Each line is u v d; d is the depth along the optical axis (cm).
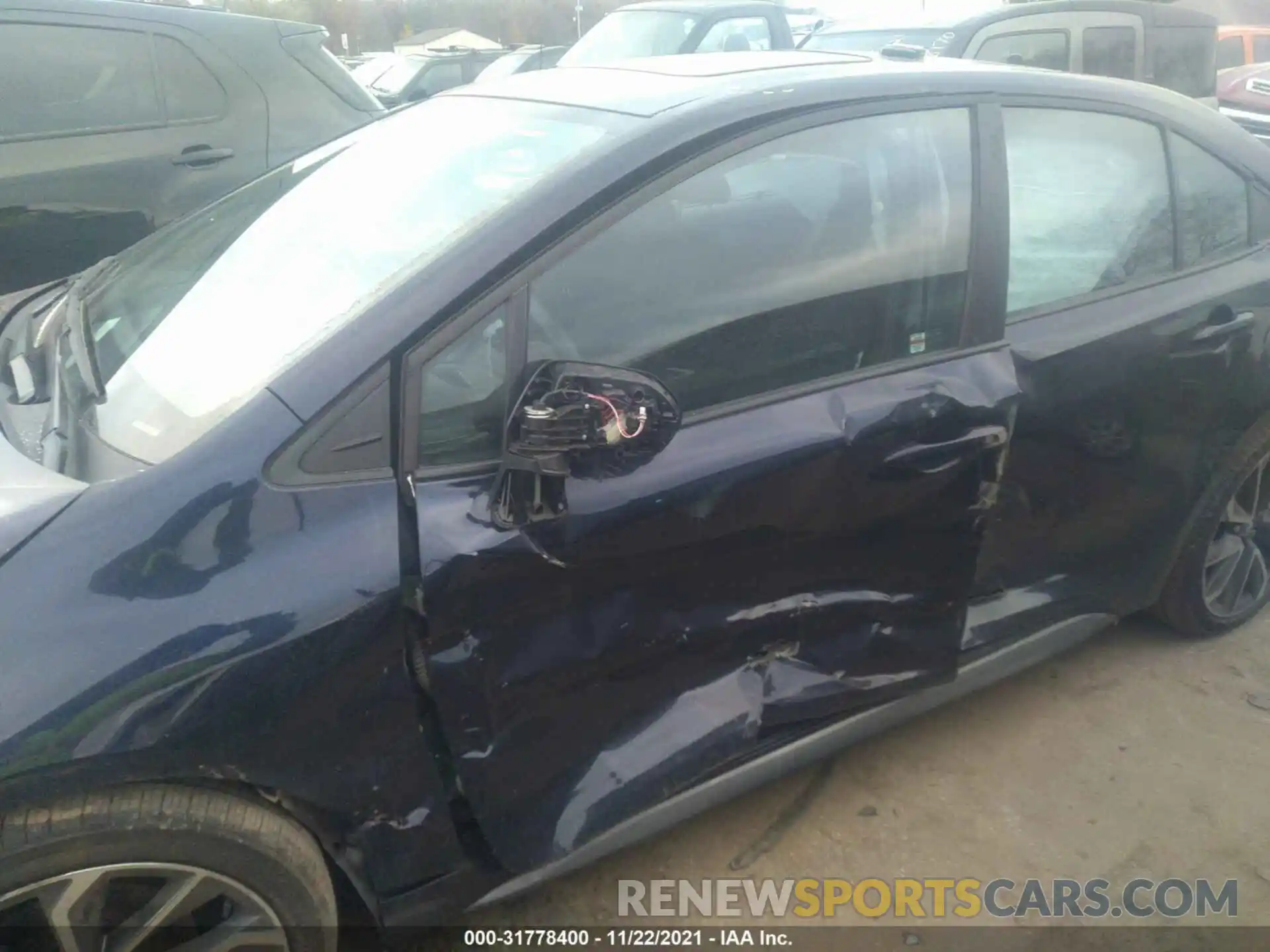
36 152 442
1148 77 789
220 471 178
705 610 218
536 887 214
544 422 179
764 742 240
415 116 276
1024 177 261
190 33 482
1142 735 304
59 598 165
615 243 206
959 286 246
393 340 187
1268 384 304
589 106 236
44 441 199
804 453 217
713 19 855
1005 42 826
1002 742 300
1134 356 271
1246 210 306
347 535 181
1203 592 331
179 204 477
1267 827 273
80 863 165
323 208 246
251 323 214
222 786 175
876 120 240
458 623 189
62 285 308
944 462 236
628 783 214
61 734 158
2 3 439
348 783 184
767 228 223
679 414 189
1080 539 282
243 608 172
